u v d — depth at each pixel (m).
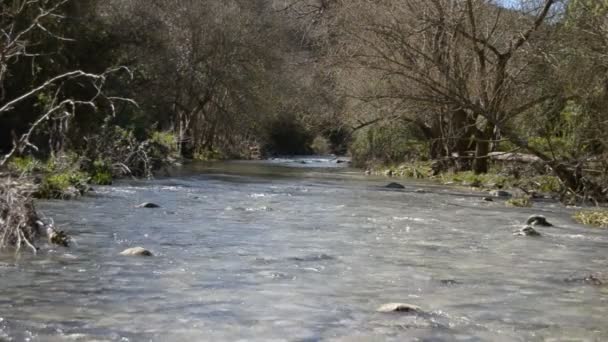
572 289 8.59
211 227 12.95
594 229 14.87
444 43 26.36
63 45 26.03
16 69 24.84
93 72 28.53
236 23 47.06
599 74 21.95
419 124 34.69
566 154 24.30
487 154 28.77
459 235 13.16
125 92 31.20
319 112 41.06
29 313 6.71
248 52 47.34
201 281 8.32
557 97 23.89
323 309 7.22
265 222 14.02
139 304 7.18
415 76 25.94
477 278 9.08
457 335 6.46
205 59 46.81
